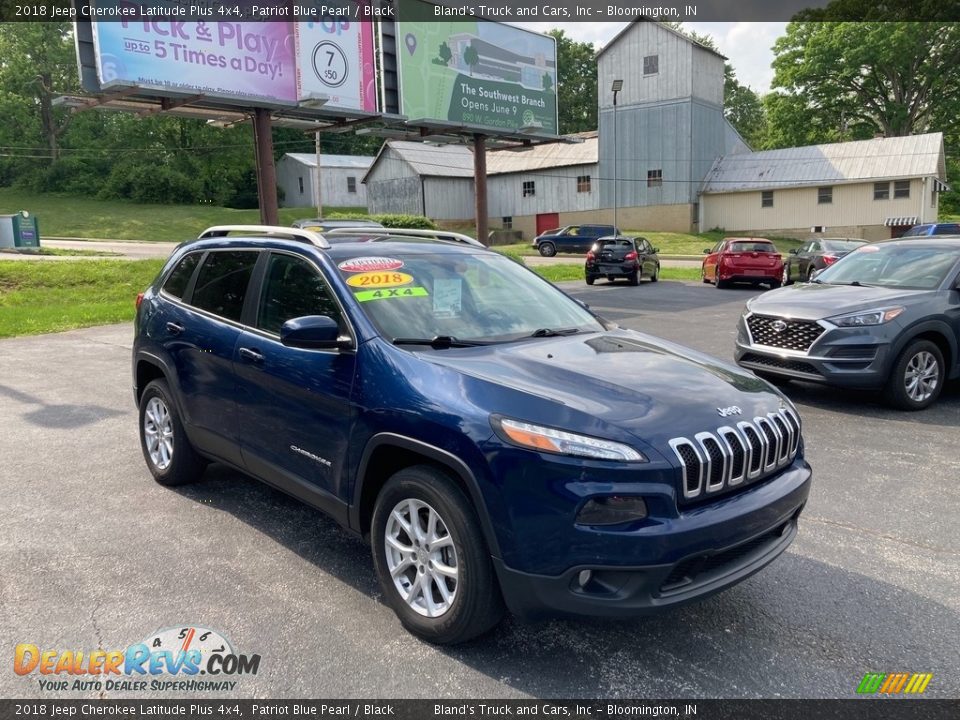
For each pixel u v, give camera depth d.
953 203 51.19
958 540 4.29
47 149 57.84
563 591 2.78
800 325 7.32
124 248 31.05
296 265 4.11
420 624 3.17
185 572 3.81
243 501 4.82
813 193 38.91
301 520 4.52
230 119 17.55
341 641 3.20
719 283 21.69
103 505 4.71
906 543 4.25
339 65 17.39
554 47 23.34
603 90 43.06
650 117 41.69
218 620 3.36
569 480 2.73
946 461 5.73
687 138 40.66
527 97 22.53
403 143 47.19
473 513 2.97
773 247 21.59
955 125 48.62
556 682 2.94
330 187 60.53
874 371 7.04
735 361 8.09
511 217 47.72
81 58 13.65
